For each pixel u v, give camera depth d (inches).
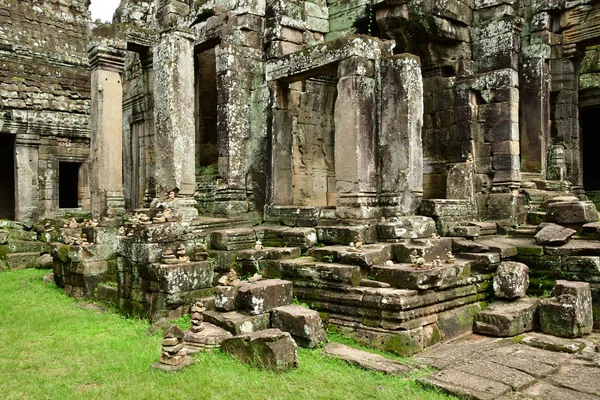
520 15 543.8
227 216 456.4
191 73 405.4
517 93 498.6
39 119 707.4
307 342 268.8
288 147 478.6
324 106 526.6
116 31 451.2
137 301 339.6
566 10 526.3
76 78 757.9
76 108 746.8
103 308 368.8
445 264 319.3
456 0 496.4
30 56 718.5
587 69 649.6
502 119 489.7
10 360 252.1
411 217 371.2
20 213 690.8
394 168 381.1
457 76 517.3
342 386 222.7
